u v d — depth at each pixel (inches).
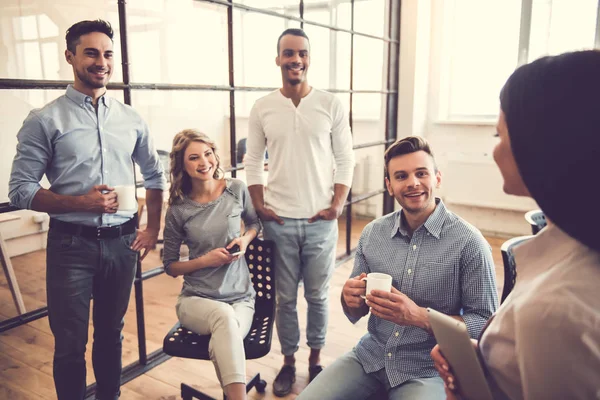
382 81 173.2
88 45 59.7
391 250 56.5
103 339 71.4
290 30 81.5
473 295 51.6
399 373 53.2
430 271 53.4
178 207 71.7
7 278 108.5
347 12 149.3
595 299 22.3
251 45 170.2
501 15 177.2
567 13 163.2
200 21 187.8
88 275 65.0
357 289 52.8
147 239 71.4
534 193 23.8
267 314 74.0
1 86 66.1
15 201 59.6
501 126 26.1
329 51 151.1
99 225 64.4
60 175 61.9
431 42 183.6
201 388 84.8
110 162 65.4
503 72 180.2
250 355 64.8
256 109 85.2
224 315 63.7
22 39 127.3
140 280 88.8
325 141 84.3
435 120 187.2
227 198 73.1
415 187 52.7
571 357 22.3
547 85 22.9
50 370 90.6
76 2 137.3
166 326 109.5
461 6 183.3
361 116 186.5
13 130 111.0
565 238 24.9
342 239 177.0
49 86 72.5
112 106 66.4
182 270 69.2
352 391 53.9
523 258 27.3
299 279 87.1
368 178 189.9
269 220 83.8
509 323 26.8
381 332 55.7
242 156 179.2
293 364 87.1
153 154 73.6
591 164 21.6
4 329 71.2
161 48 189.3
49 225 64.0
